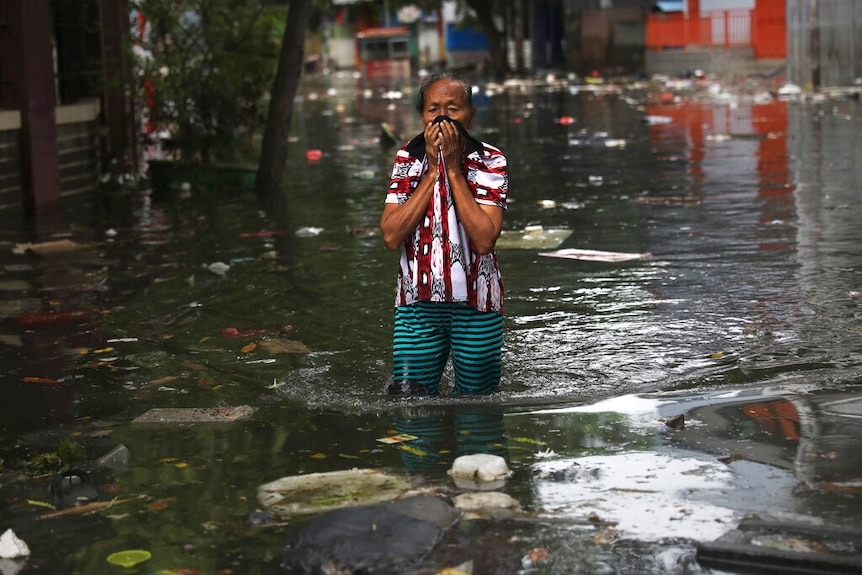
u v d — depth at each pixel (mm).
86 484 4488
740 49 44844
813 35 33875
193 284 8922
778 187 13297
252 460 4730
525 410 5344
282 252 10250
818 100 28500
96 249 10734
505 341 6855
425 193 5258
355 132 25125
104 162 16984
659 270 8828
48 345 7105
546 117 27250
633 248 9844
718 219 11203
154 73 16234
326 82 57094
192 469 4641
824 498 4000
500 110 30359
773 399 5363
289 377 6184
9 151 13289
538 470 4445
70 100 16734
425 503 4000
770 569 3461
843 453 4488
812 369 5965
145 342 7141
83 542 3883
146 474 4598
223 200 14273
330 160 19141
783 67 41781
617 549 3635
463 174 5258
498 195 5238
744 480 4227
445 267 5312
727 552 3527
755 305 7547
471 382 5621
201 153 16422
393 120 28391
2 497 4383
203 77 16422
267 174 15711
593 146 19594
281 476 4508
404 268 5461
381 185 15312
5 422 5504
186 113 16156
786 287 8055
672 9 51719
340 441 4953
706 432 4867
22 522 4094
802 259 9039
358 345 6883
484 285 5418
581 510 3980
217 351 6855
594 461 4531
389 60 68312
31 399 5906
